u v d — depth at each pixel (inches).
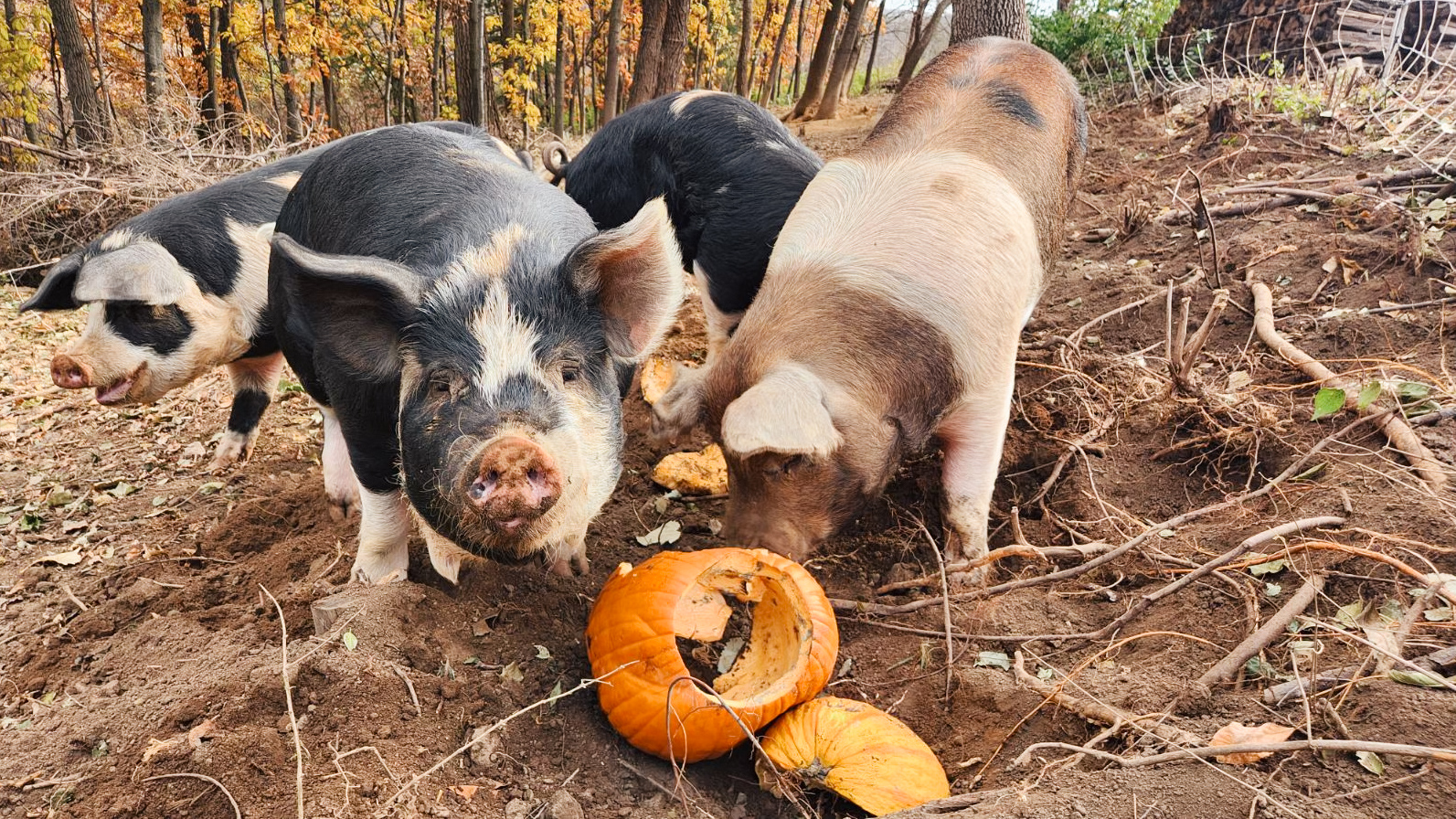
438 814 32.1
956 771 35.5
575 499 32.9
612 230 35.1
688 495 58.3
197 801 32.2
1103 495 51.3
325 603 41.3
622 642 37.4
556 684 40.4
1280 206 83.4
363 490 44.1
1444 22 139.3
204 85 258.1
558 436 32.7
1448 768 27.9
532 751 36.5
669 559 39.5
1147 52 178.5
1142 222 88.4
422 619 41.6
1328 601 36.8
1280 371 57.0
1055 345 67.4
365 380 37.0
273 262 49.0
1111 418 55.7
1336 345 58.2
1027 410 60.7
